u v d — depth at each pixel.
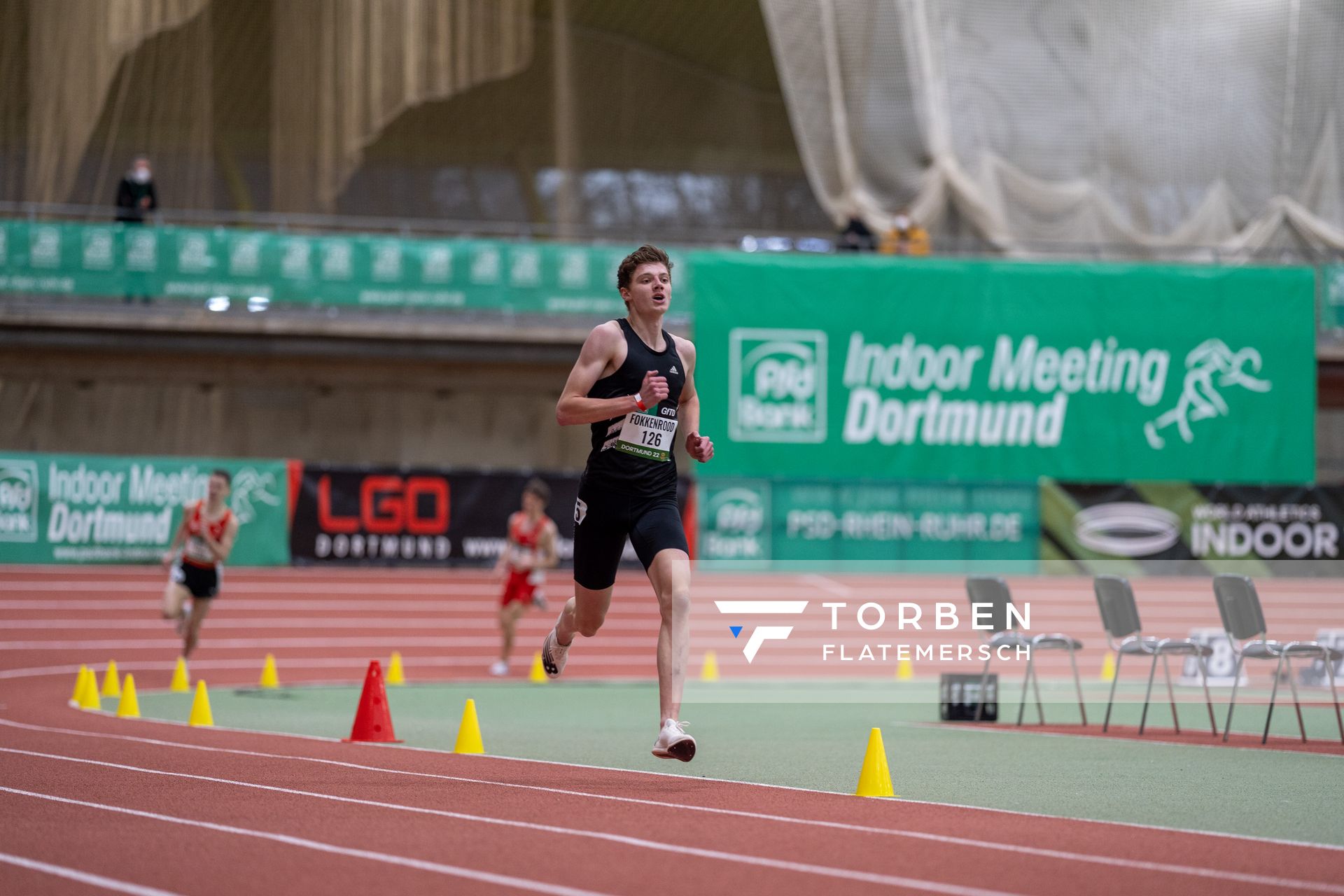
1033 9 81.69
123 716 35.06
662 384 19.39
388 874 14.73
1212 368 71.00
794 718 36.28
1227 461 70.81
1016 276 70.38
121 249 63.09
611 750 27.84
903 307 69.50
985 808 19.61
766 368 68.25
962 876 14.53
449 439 86.12
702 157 95.38
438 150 90.94
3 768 23.72
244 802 19.72
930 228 79.62
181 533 42.91
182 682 43.81
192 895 13.84
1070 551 67.94
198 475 60.59
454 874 14.68
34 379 66.19
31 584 57.62
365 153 89.75
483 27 81.81
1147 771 24.25
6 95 73.62
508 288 66.38
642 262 20.69
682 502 65.94
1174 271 71.12
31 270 62.19
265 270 64.31
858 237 74.94
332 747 27.58
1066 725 33.84
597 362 20.34
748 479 66.81
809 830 17.44
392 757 25.66
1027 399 70.00
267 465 61.38
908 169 80.38
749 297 68.38
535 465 87.31
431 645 57.16
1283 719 35.38
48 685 46.75
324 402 83.94
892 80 80.62
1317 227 81.69
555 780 22.27
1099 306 70.62
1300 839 17.16
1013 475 69.75
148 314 64.81
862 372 69.00
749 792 21.02
